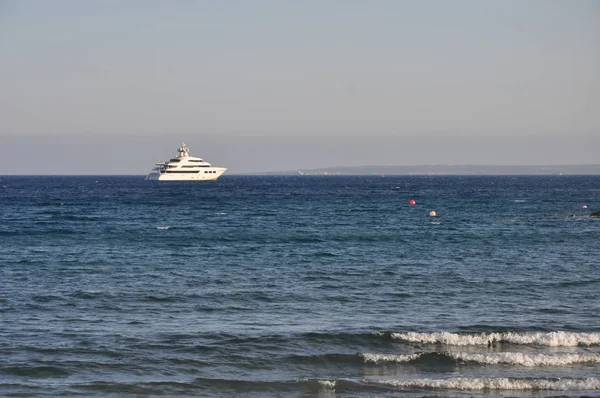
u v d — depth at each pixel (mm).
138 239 77438
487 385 26016
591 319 35531
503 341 31047
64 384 25547
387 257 61594
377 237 81500
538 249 68250
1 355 28516
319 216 120625
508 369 27891
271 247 70000
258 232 87875
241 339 31312
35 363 27672
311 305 39188
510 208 145875
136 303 39375
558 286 45469
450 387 25953
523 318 35750
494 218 115125
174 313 36906
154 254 63156
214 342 30906
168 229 91812
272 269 53500
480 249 68375
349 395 25281
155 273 51031
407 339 31281
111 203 165375
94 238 78375
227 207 149375
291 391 25562
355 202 173875
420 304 39500
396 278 48875
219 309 37969
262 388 25750
